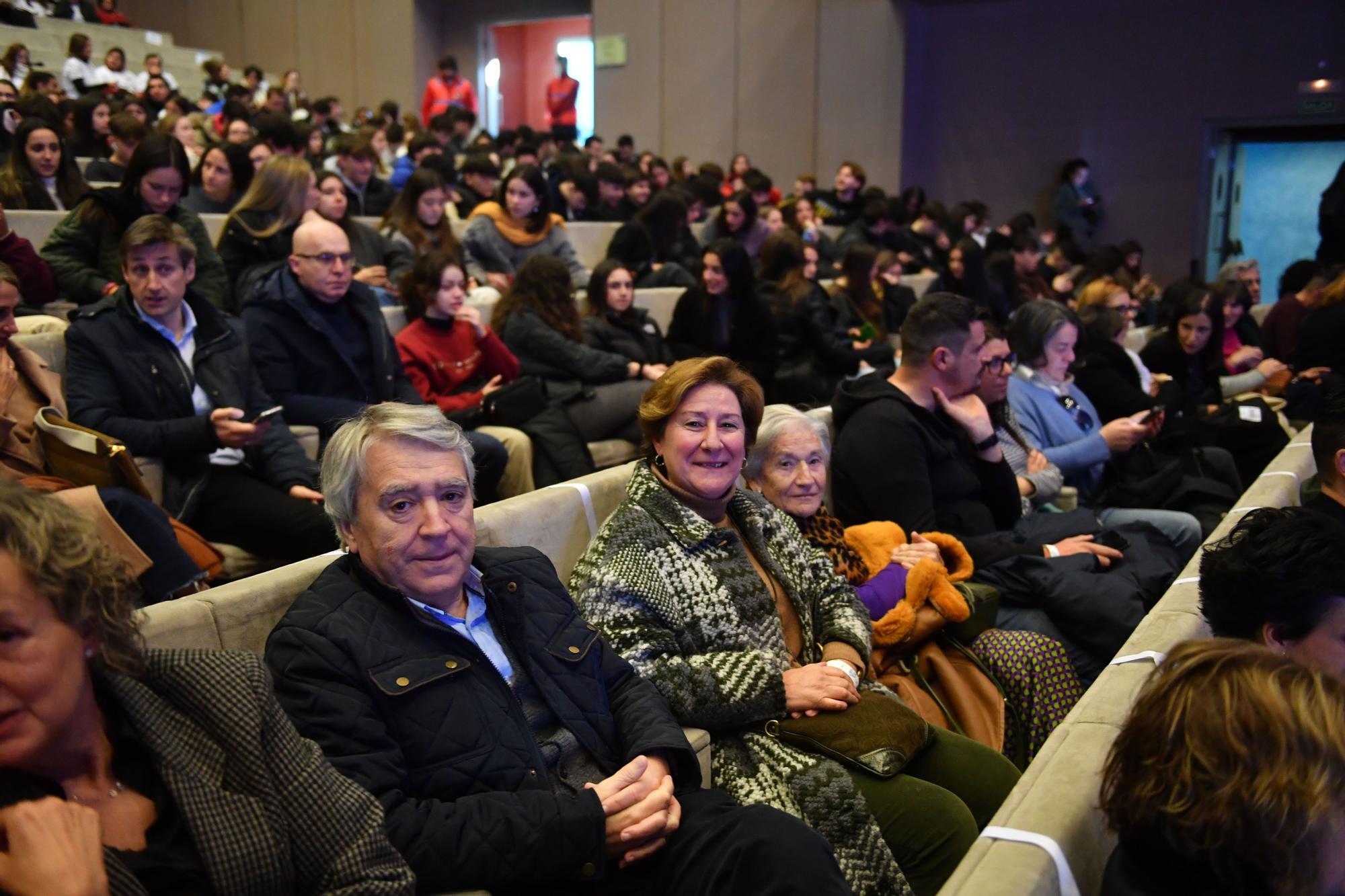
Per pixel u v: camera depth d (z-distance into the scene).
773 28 14.07
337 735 1.52
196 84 15.98
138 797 1.27
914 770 2.10
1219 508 3.81
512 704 1.68
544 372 4.60
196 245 4.16
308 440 3.44
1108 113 12.59
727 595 2.10
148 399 2.99
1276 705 1.10
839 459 3.01
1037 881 1.20
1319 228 10.12
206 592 1.69
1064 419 3.93
